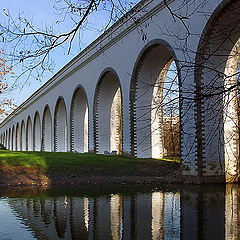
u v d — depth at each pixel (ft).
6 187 43.60
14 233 20.71
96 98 80.38
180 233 20.33
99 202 31.07
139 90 62.44
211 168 43.55
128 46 64.13
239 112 17.08
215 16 39.34
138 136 62.95
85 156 61.62
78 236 20.03
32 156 58.44
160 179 47.50
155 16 53.72
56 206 29.32
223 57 40.19
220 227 21.40
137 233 20.51
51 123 125.49
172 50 49.11
